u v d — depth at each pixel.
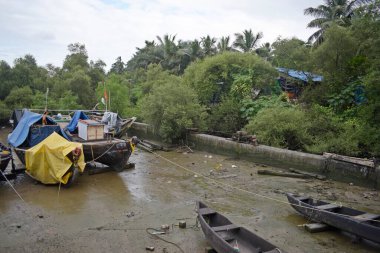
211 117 18.59
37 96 27.61
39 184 10.98
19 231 7.32
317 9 28.08
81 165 10.55
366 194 10.22
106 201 9.41
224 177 12.17
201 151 17.28
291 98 20.38
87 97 30.64
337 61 16.30
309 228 7.49
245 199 9.76
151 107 18.42
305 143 13.92
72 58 36.25
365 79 12.61
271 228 7.72
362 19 15.88
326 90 16.58
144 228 7.56
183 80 21.77
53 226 7.61
